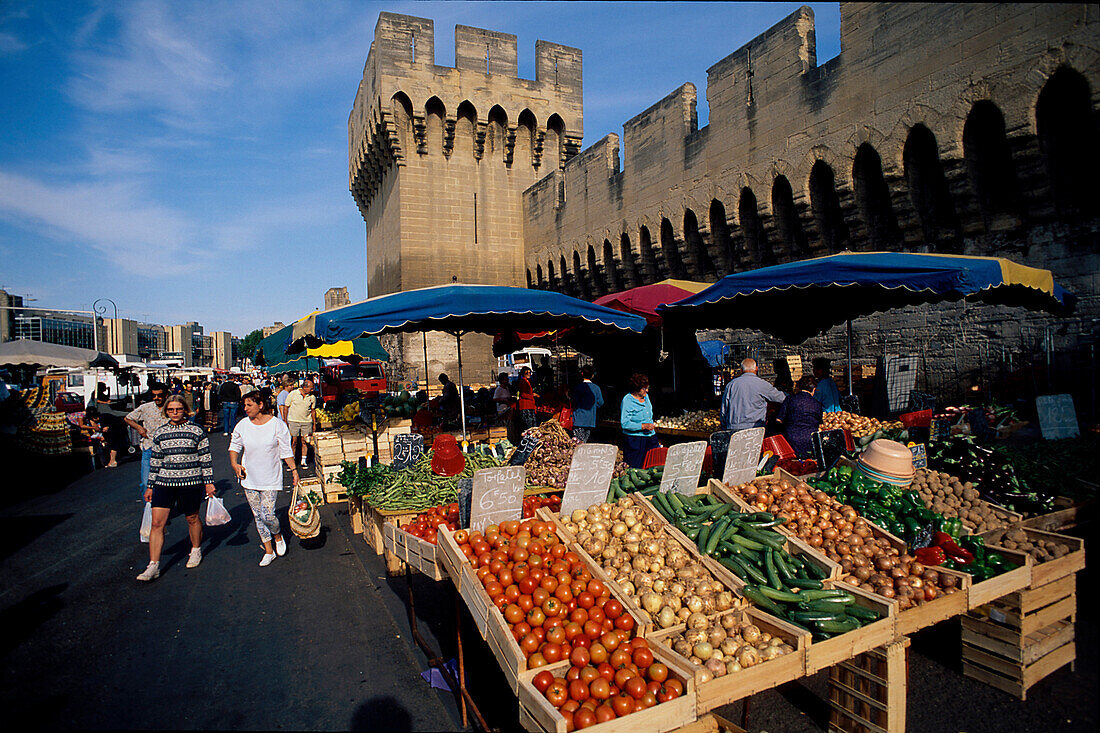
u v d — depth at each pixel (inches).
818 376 369.4
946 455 240.2
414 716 151.6
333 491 393.4
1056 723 144.6
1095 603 185.6
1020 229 462.9
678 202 828.6
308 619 211.0
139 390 1074.1
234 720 149.8
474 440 398.3
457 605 151.3
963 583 149.2
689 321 398.0
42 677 171.5
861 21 557.9
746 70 701.9
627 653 124.5
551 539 159.8
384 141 1181.1
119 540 311.4
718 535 165.6
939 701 157.1
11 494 441.7
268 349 570.6
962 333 497.0
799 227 668.7
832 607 136.7
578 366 699.4
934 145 519.8
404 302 282.8
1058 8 411.8
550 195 1169.4
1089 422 367.6
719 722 135.0
